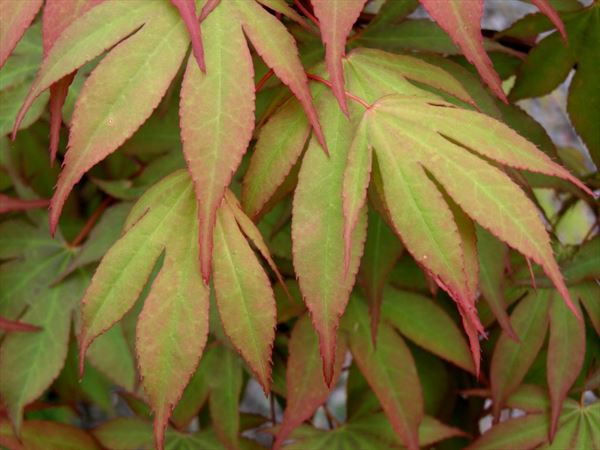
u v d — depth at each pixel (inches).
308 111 10.1
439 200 10.0
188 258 10.3
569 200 15.5
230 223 10.4
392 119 10.4
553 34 12.9
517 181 12.2
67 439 13.6
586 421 13.3
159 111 13.9
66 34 10.1
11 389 13.5
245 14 10.3
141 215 10.6
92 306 10.3
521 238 9.9
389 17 12.8
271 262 10.5
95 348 13.9
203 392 14.0
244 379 15.9
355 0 10.0
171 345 10.1
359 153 10.2
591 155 13.3
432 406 14.8
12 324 13.3
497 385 13.4
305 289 10.1
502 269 12.6
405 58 11.4
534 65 13.3
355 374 14.6
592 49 12.7
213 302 12.6
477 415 15.1
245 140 9.8
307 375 12.9
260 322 10.2
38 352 13.7
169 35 10.2
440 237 9.9
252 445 14.0
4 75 13.2
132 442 13.9
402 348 13.4
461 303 9.9
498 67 13.8
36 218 14.6
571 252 13.5
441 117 10.4
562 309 13.4
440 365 14.8
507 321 12.5
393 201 10.0
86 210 15.8
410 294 13.8
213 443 14.1
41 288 14.1
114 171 15.4
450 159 10.1
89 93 9.9
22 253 14.3
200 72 10.0
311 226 10.2
